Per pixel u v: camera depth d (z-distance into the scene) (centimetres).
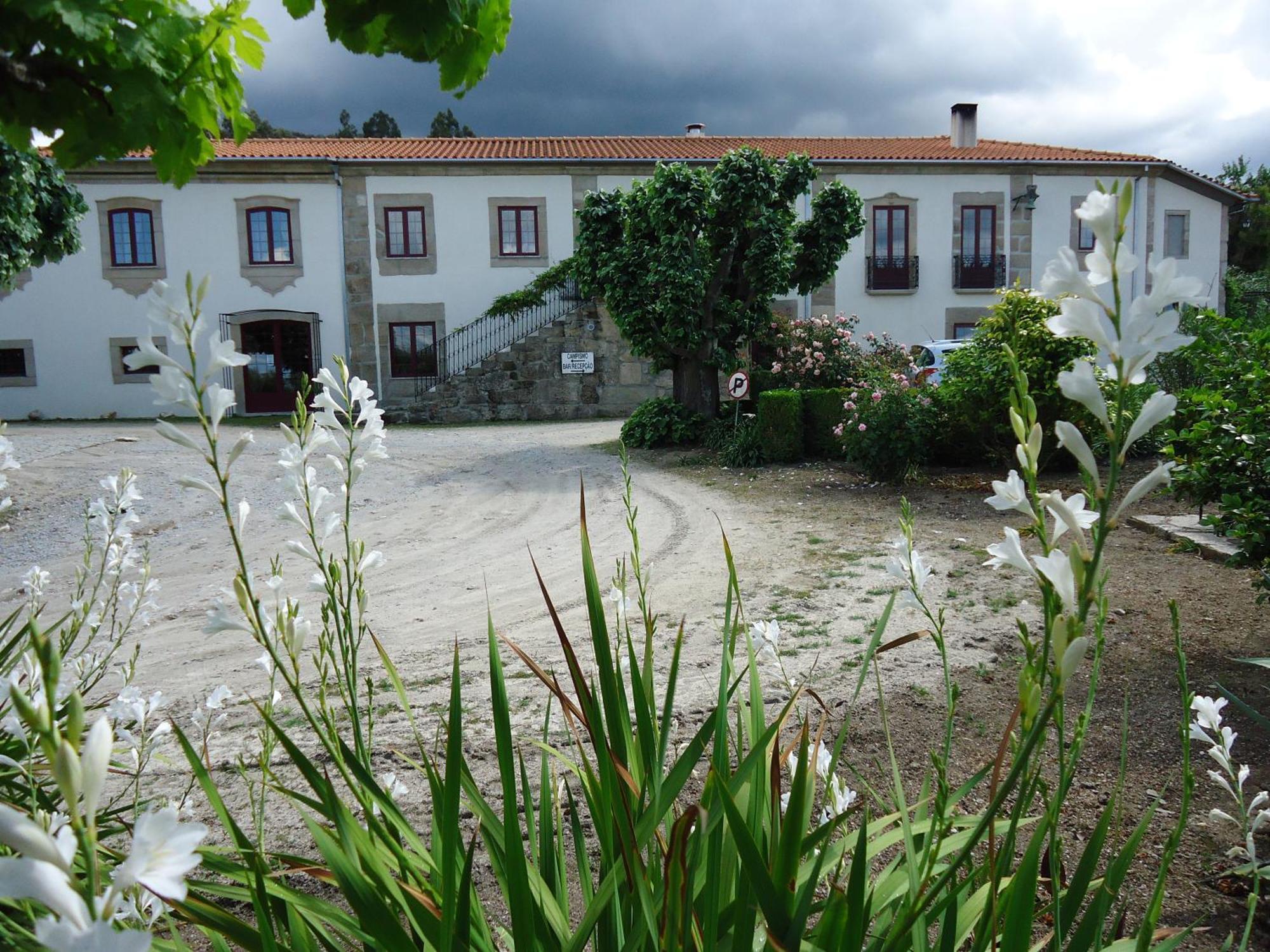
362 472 121
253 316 2205
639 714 130
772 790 126
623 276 1438
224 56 139
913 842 129
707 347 1453
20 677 191
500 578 700
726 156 1362
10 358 2175
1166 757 311
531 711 386
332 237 2214
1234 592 527
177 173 138
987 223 2339
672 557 730
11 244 1076
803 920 94
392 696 422
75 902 41
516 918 102
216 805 104
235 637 550
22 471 1191
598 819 125
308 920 116
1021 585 570
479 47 150
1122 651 427
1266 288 2261
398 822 119
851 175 2305
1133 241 2303
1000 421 994
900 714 360
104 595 291
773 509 920
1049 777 271
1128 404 491
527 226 2266
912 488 976
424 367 2264
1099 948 105
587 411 2203
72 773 45
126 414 2186
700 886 120
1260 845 250
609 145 2505
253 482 1161
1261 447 373
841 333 1454
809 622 518
